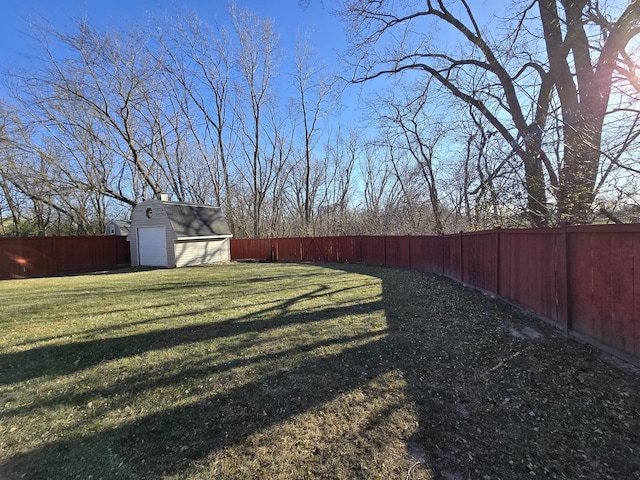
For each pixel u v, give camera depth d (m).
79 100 18.34
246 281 10.56
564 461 2.15
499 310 5.87
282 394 3.10
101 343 4.61
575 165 6.28
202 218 18.67
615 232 3.46
